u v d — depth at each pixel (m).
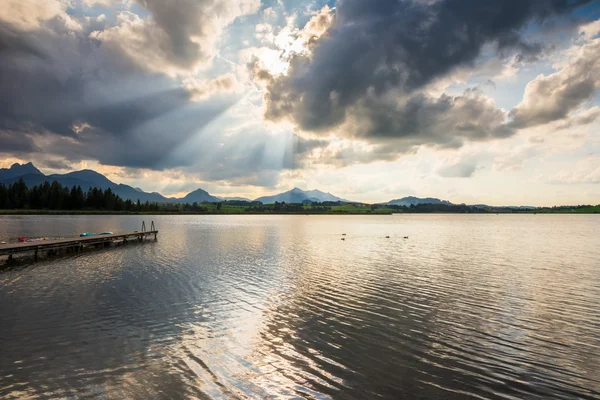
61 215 161.12
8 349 12.45
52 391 9.68
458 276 26.55
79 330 14.42
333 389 10.05
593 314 17.20
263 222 140.25
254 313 16.98
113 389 9.83
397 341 13.67
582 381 10.70
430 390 10.07
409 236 70.88
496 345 13.38
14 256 35.97
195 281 24.06
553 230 94.50
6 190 173.12
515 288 22.56
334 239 61.12
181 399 9.37
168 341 13.38
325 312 17.28
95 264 31.19
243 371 11.05
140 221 124.00
